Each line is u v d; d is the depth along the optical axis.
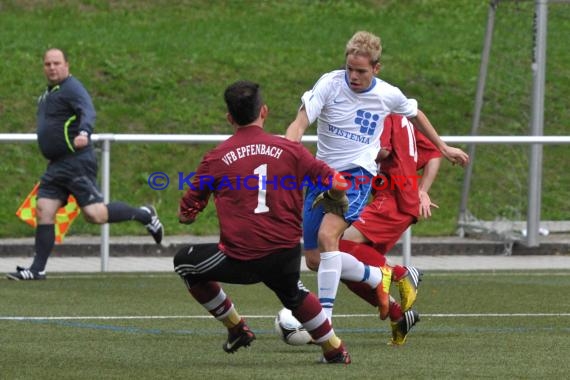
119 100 50.03
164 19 59.81
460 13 63.47
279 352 17.67
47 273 32.16
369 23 61.47
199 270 15.72
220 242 15.86
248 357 17.06
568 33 58.53
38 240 29.78
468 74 55.22
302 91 52.53
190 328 20.61
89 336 19.34
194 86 51.81
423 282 30.56
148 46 55.12
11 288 27.61
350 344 18.81
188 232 42.50
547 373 15.45
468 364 16.33
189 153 47.25
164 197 44.56
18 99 49.03
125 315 22.53
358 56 18.55
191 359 16.77
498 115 50.66
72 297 25.80
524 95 50.41
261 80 52.97
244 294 27.25
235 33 58.47
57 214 31.80
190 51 55.09
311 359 16.86
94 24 58.00
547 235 42.94
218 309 16.36
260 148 15.56
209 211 43.84
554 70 56.19
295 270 15.78
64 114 28.84
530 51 48.97
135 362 16.36
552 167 48.16
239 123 15.73
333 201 15.68
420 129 19.73
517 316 23.17
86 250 38.59
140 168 45.91
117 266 35.75
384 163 20.05
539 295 27.39
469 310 24.25
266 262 15.55
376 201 19.98
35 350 17.53
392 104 19.09
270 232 15.50
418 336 19.88
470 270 34.81
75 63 52.38
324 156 19.03
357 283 19.09
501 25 49.38
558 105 52.97
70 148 28.94
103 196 32.03
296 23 60.59
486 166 46.38
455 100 52.53
